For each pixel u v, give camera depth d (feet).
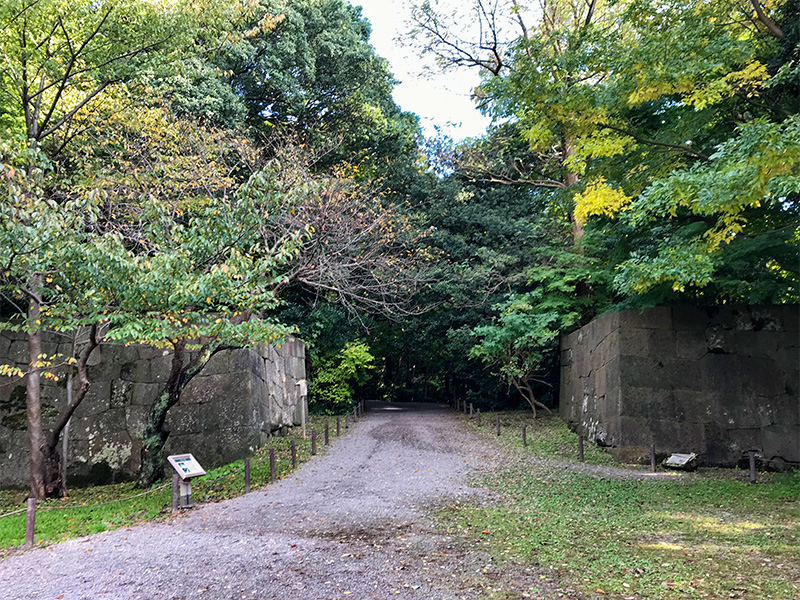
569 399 59.16
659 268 33.60
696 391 42.34
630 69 30.25
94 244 26.48
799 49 29.81
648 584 17.63
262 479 37.06
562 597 16.84
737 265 38.45
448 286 65.67
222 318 33.76
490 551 21.36
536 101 32.58
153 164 39.29
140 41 36.99
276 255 32.99
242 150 45.21
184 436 44.11
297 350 65.77
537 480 35.55
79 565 21.06
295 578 18.84
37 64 35.88
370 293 64.34
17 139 36.24
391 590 17.67
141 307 30.32
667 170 35.22
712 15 31.81
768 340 42.01
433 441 51.06
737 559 19.95
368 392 111.14
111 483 42.75
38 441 35.24
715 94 28.96
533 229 66.18
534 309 60.44
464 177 73.82
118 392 44.47
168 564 20.63
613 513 27.32
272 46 59.00
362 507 29.14
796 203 34.83
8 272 28.30
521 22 58.03
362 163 71.46
